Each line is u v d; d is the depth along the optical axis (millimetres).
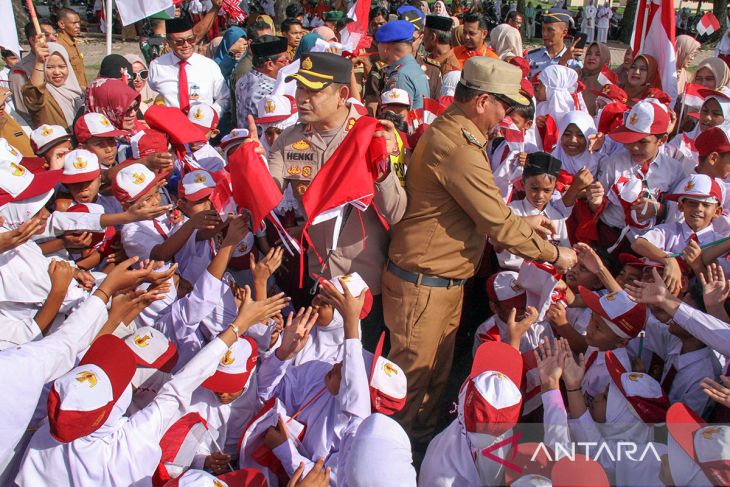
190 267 4746
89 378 2859
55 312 3580
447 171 3764
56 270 3545
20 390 2895
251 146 3549
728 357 3576
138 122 6297
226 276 4449
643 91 8062
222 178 3918
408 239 4012
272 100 5578
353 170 3539
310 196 3580
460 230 3969
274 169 4148
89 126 5180
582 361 3453
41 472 2945
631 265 4754
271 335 3975
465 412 2816
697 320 3641
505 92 3760
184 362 3955
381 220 3994
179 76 7645
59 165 4758
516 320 4449
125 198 4426
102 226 4270
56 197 4555
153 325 4027
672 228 5301
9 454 2906
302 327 3756
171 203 5336
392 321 4145
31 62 7324
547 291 4211
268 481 3500
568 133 6020
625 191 5488
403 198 3883
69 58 8523
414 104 6793
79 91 7828
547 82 6902
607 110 6535
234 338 3418
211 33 15641
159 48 11734
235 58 9359
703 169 5566
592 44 8727
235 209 4016
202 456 3502
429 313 4047
